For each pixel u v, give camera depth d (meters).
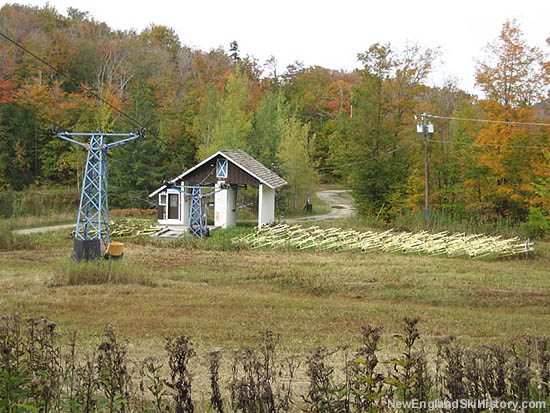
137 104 58.88
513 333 12.38
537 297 17.61
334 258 25.98
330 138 59.94
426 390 5.80
